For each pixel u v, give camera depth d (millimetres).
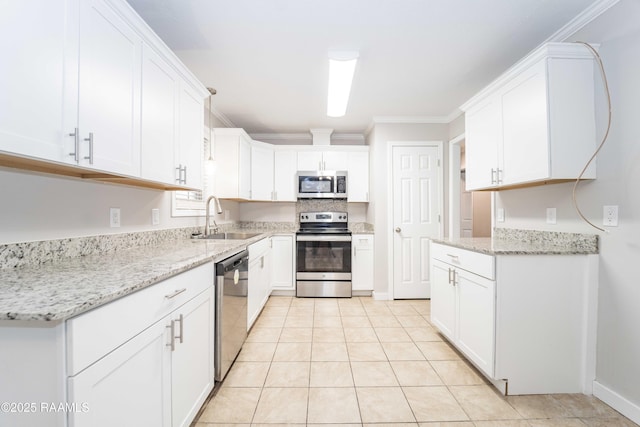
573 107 1604
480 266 1738
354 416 1471
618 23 1511
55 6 937
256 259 2641
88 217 1486
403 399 1606
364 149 3861
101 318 802
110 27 1186
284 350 2176
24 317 669
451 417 1466
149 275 1034
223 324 1694
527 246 1843
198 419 1443
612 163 1540
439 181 3518
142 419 977
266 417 1459
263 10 1638
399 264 3508
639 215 1424
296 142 4266
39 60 884
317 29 1812
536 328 1635
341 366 1949
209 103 2816
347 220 4160
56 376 700
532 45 1998
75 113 1016
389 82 2561
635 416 1428
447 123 3523
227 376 1823
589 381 1639
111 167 1195
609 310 1566
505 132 1911
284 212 4180
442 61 2205
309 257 3549
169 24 1756
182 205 2461
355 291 3611
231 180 3164
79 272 1083
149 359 1020
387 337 2408
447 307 2182
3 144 786
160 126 1573
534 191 2086
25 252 1170
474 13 1672
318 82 2535
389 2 1583
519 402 1580
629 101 1463
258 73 2373
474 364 1925
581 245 1693
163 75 1599
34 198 1209
